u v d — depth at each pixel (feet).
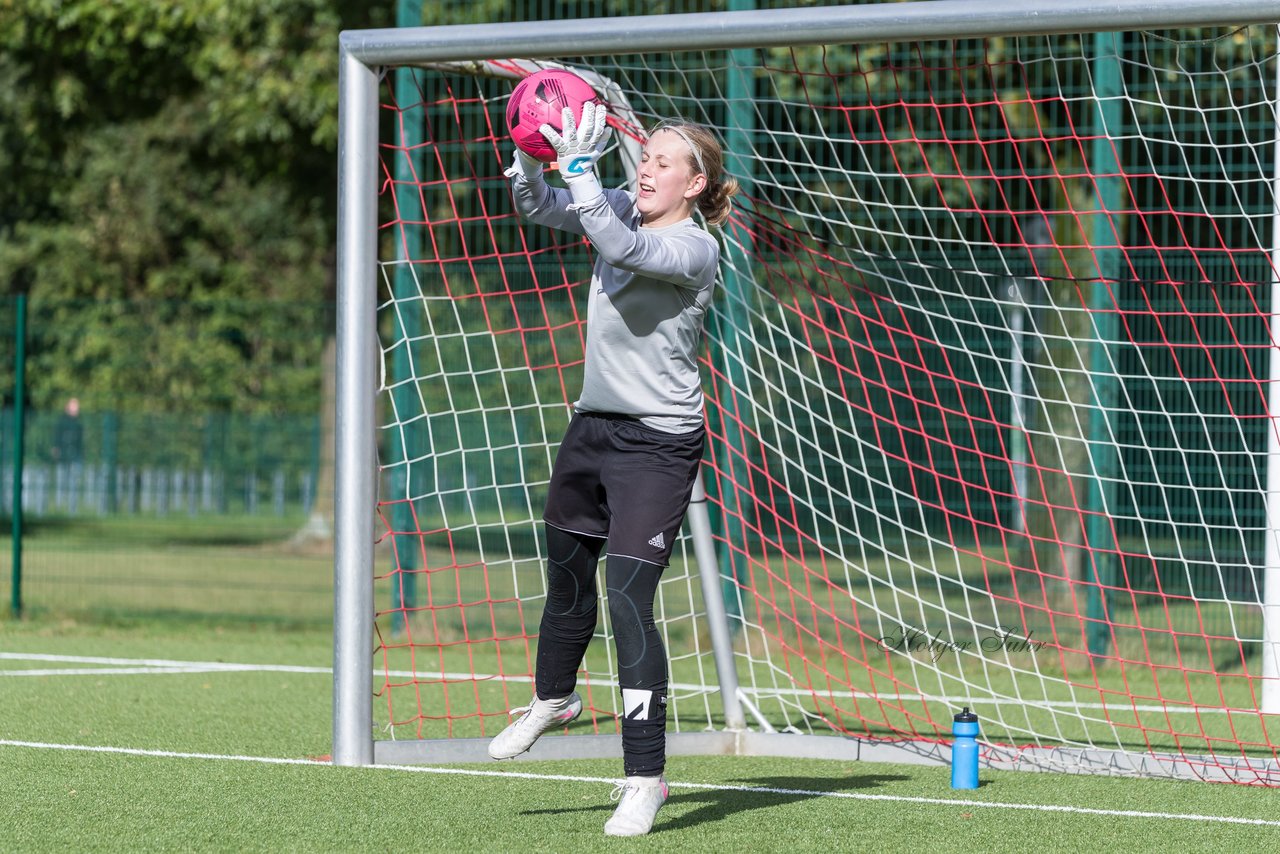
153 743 76.89
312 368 245.24
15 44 198.39
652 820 56.49
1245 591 116.26
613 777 69.00
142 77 203.72
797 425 120.98
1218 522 116.47
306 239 367.45
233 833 56.34
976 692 103.09
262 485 214.69
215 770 69.56
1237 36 113.91
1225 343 115.75
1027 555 119.44
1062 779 71.46
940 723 90.27
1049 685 106.73
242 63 183.11
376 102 73.31
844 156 123.95
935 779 70.85
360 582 72.13
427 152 132.87
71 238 369.71
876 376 120.78
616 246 52.13
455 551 132.05
